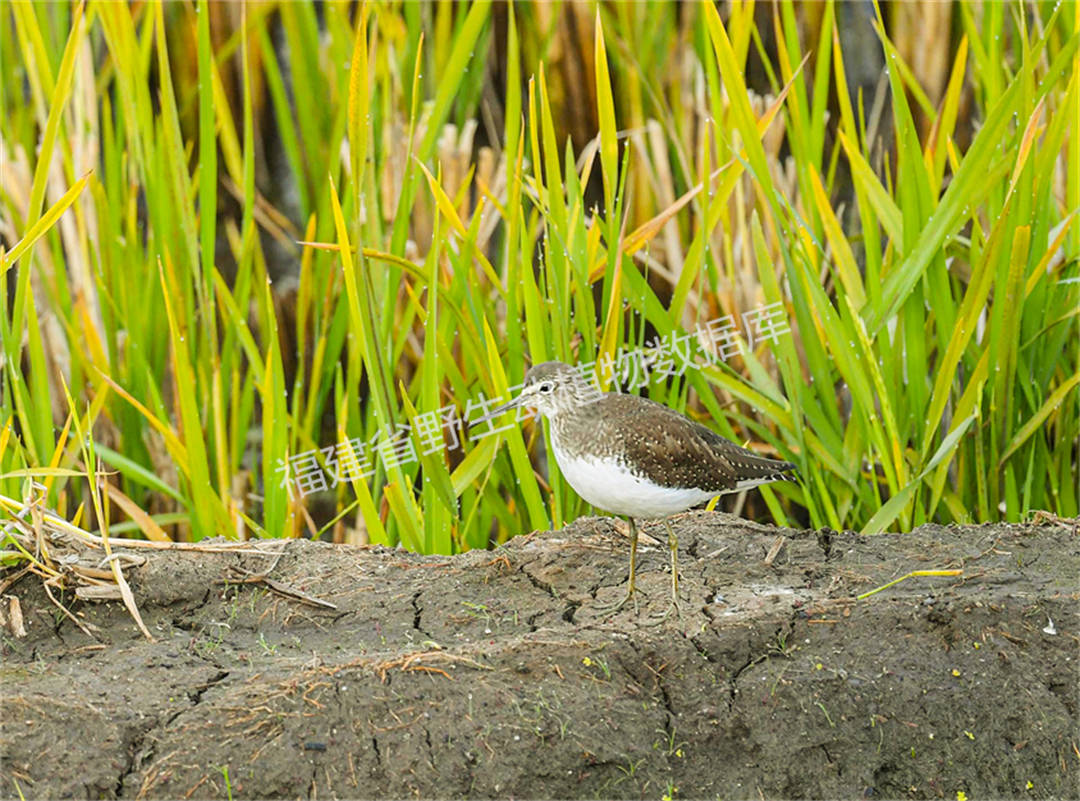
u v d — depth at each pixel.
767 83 14.92
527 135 14.38
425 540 10.62
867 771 7.53
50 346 13.13
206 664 8.06
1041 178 11.21
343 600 9.05
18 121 14.51
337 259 12.74
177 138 11.18
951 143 11.96
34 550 8.68
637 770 7.36
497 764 7.21
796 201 13.79
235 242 14.70
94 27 14.77
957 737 7.70
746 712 7.70
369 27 14.53
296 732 7.23
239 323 11.72
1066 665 8.12
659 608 8.68
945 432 12.74
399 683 7.55
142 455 13.08
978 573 9.09
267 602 8.98
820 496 11.83
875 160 14.74
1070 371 12.23
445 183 13.62
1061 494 11.96
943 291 11.23
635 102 14.15
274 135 15.38
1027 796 7.57
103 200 12.70
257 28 14.05
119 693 7.53
